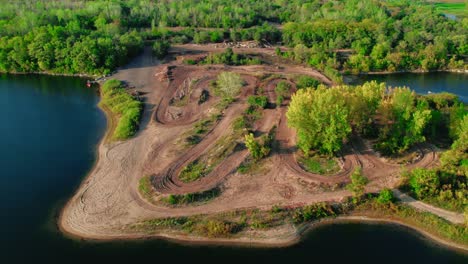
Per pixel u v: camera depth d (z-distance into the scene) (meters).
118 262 89.62
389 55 198.50
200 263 89.44
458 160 115.06
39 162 122.44
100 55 188.62
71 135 137.25
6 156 125.06
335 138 115.06
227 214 101.06
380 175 113.75
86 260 90.06
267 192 108.06
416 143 127.31
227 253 92.06
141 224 98.50
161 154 123.06
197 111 149.12
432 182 104.81
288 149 123.94
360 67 193.75
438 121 133.62
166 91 165.50
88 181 113.75
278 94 157.25
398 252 92.50
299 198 106.06
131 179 113.38
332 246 94.06
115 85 169.75
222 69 184.62
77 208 104.06
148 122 142.38
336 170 115.38
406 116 120.50
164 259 90.38
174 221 99.06
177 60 198.25
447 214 100.69
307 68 190.62
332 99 117.38
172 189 107.88
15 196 108.69
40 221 100.69
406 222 100.19
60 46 191.88
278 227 98.12
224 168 115.56
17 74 192.75
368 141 127.31
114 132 137.12
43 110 155.38
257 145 120.38
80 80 185.75
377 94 127.69
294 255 91.69
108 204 104.88
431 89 179.25
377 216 101.94
